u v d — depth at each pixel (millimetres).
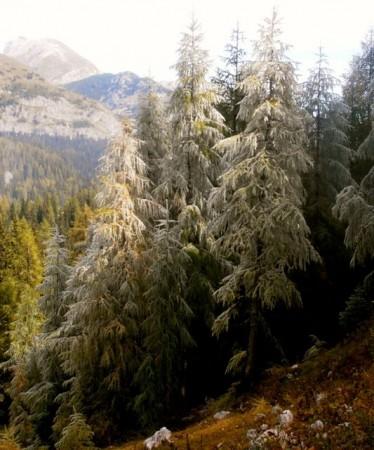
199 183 16000
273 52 12094
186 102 15312
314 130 19219
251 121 12305
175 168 15812
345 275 17391
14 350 25453
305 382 11406
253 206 12383
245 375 13359
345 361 11273
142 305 15242
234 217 12625
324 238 17797
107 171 15594
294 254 12492
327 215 18375
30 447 16016
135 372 15023
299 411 9086
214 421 11414
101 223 15242
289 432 8078
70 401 15359
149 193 16625
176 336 14875
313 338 14641
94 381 15422
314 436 7504
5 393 26844
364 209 13742
